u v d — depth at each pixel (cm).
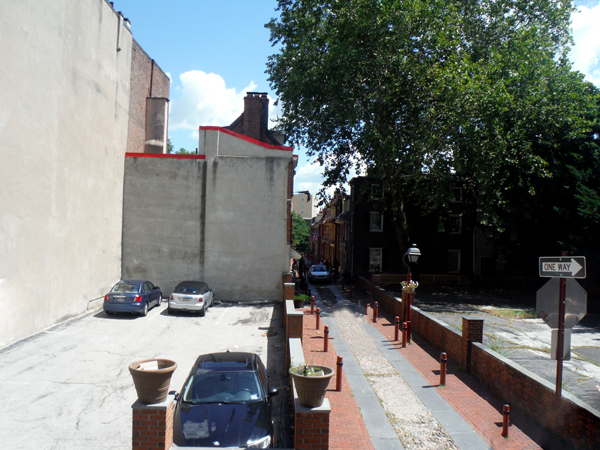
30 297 1374
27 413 844
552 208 2386
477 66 2117
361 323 1722
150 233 2139
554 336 745
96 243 1830
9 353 1199
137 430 566
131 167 2133
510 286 3052
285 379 1077
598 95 2397
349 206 3572
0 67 1194
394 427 780
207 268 2159
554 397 750
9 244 1262
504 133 2302
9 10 1222
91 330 1481
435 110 2145
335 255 4375
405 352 1291
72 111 1592
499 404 896
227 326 1633
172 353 1272
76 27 1598
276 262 2181
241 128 3462
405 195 3120
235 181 2180
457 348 1166
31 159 1352
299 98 2475
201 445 619
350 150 2669
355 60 2138
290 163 2208
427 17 2075
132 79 2588
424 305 2227
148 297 1781
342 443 718
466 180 2558
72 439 748
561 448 696
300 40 2412
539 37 2328
